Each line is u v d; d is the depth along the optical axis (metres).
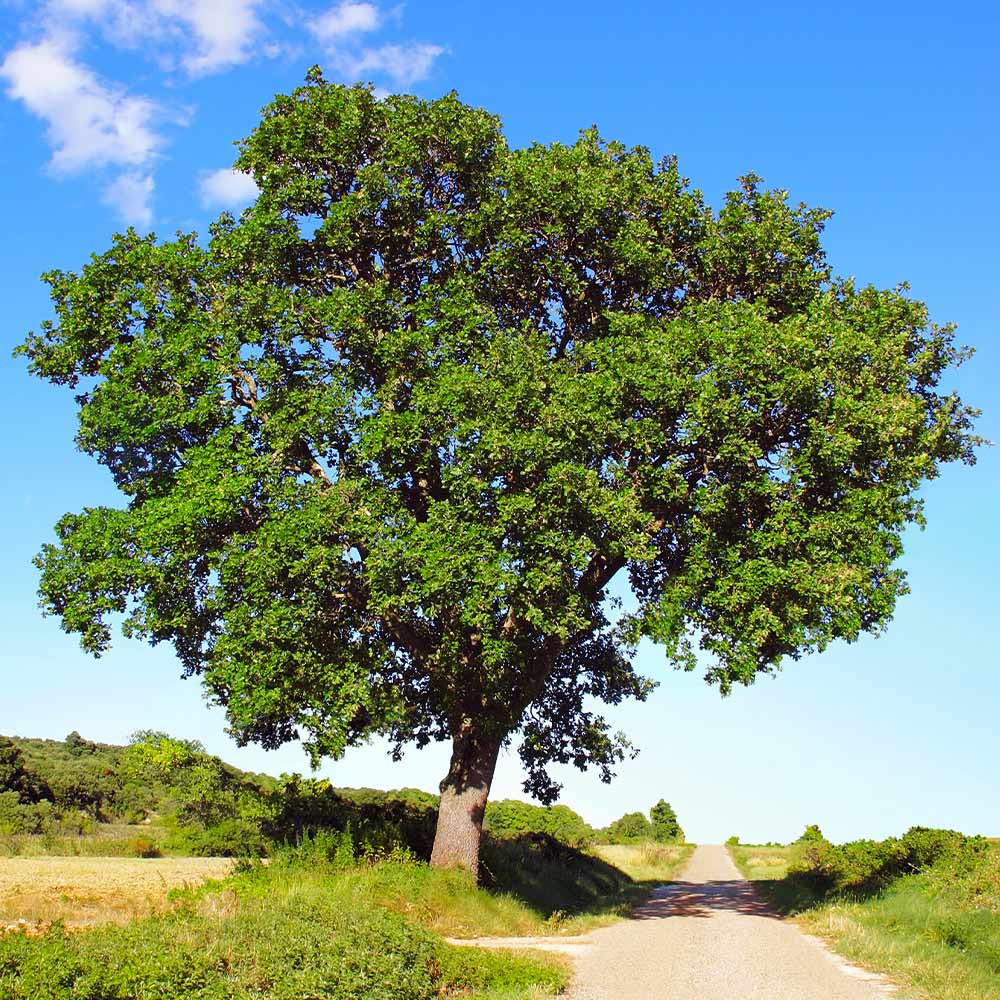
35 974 9.02
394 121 22.20
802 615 18.47
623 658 29.42
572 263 22.78
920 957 14.30
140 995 9.17
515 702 21.58
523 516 17.73
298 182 22.05
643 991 12.17
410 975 11.02
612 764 29.08
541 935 18.42
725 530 19.55
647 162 23.14
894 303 21.41
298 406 19.67
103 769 69.44
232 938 10.95
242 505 19.03
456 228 22.30
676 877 46.84
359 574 19.02
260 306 20.27
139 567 18.80
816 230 23.28
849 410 18.59
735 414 18.50
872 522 18.91
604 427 18.69
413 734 26.83
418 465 19.97
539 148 22.83
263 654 18.05
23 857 35.03
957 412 22.88
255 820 45.25
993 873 19.62
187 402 20.38
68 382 21.91
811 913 22.12
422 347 19.95
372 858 20.70
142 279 21.33
